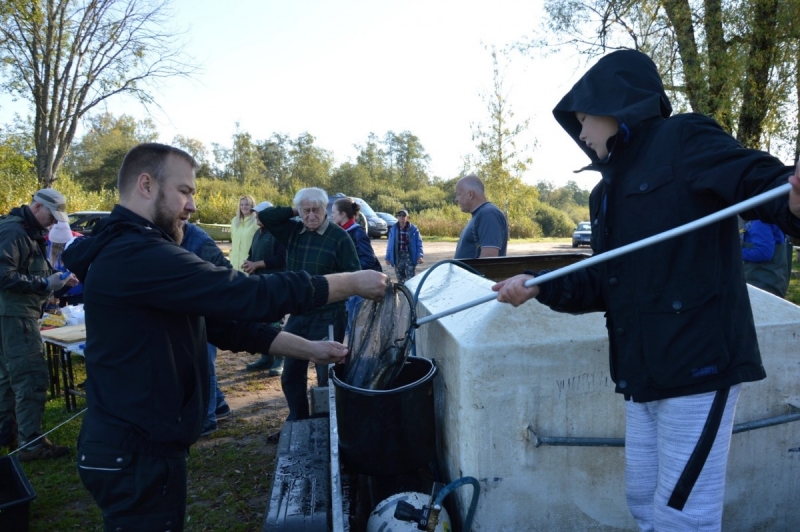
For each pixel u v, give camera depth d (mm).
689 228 1406
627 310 1642
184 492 1994
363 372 2639
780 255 5051
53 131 17703
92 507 3643
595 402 2244
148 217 1993
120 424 1840
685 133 1542
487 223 4844
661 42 11086
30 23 16312
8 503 3020
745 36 10031
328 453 2943
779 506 2424
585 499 2271
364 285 2135
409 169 82500
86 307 1891
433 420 2496
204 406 2061
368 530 2285
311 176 73062
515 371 2188
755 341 1604
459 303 2664
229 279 1880
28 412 4211
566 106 1802
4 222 4059
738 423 2324
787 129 10250
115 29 17312
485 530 2219
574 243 28094
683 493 1565
